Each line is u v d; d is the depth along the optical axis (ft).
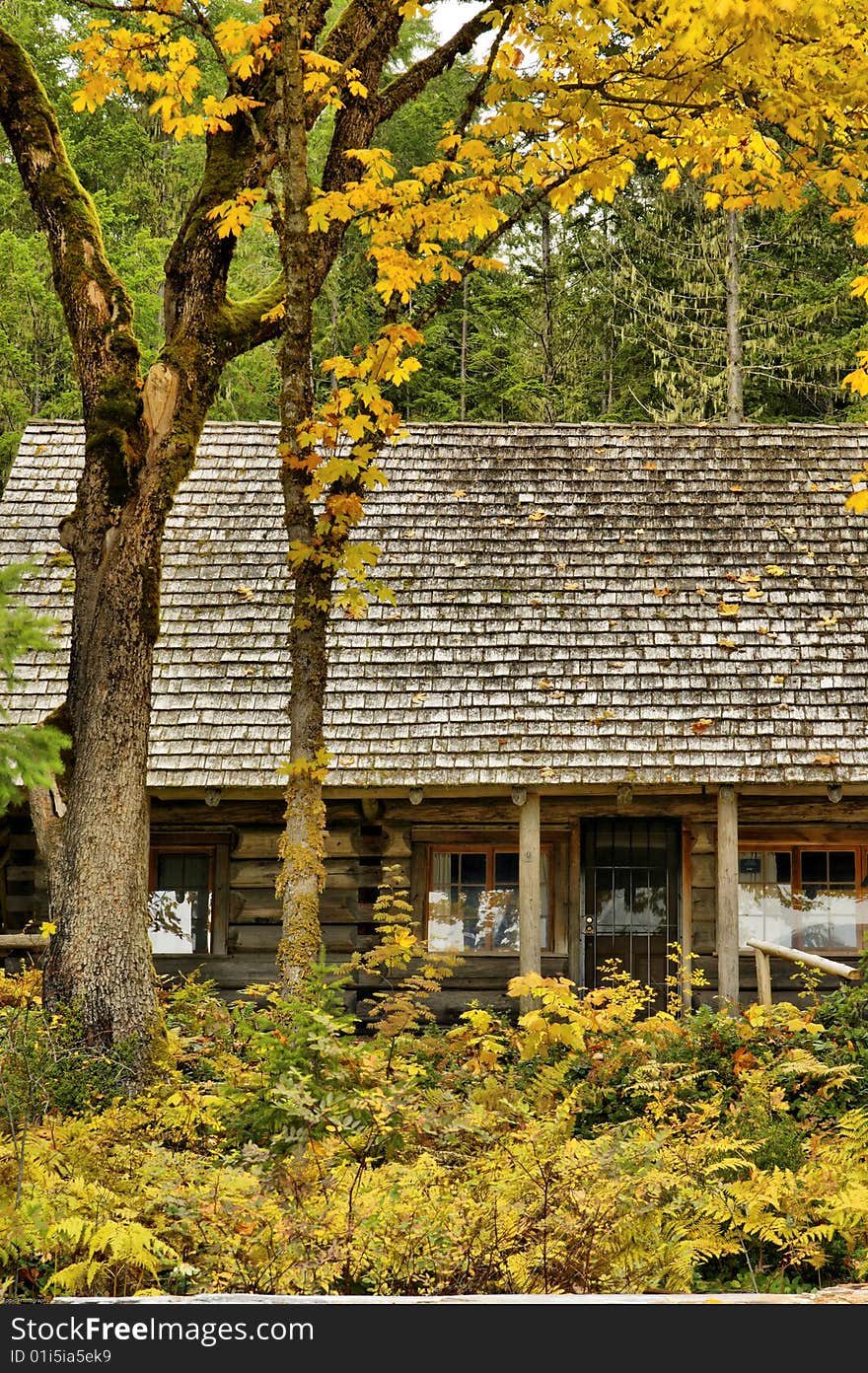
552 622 46.62
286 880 30.71
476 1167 19.48
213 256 32.58
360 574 31.19
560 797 46.37
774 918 46.80
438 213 29.35
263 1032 23.26
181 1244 17.58
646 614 46.78
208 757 43.68
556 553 48.70
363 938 45.85
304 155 30.37
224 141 33.14
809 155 29.71
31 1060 24.43
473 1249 17.35
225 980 45.96
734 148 29.91
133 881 30.01
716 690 44.65
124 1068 27.94
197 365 32.40
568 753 43.19
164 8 30.91
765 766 42.75
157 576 31.42
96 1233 15.96
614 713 44.09
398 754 43.42
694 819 46.57
